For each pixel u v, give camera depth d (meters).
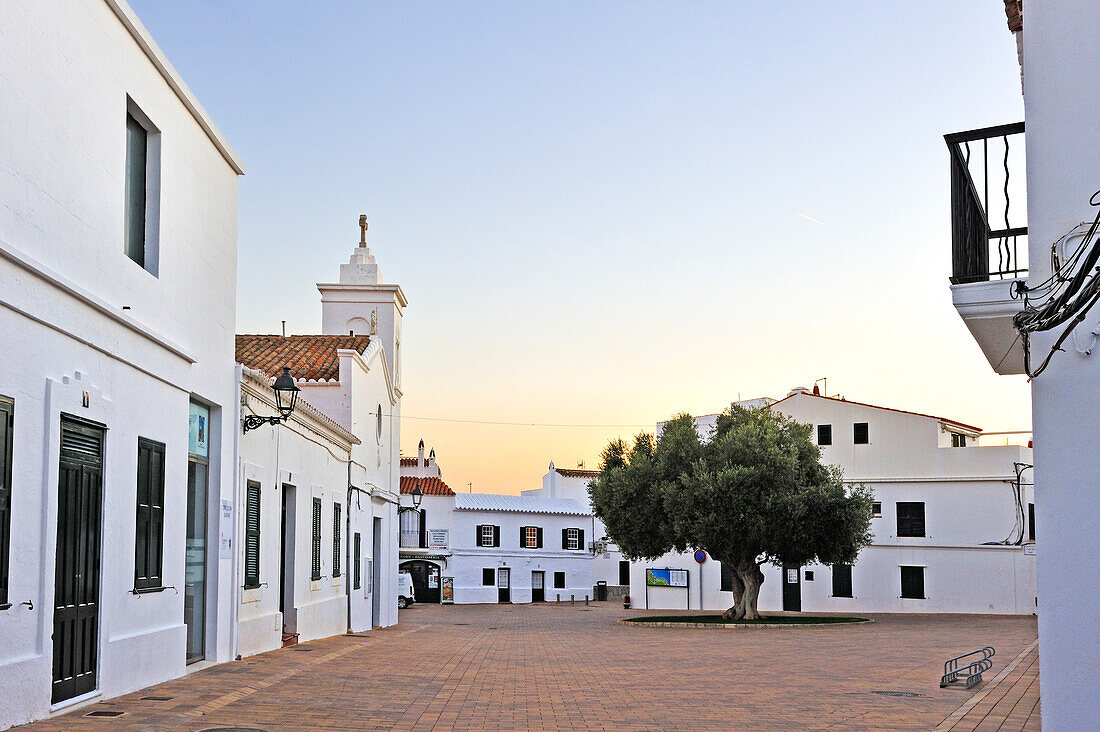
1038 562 7.54
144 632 11.88
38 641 9.21
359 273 32.94
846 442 45.50
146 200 12.52
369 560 27.86
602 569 68.38
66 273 9.91
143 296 11.96
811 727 10.20
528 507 65.75
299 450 19.66
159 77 12.48
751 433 35.22
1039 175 7.78
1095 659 7.02
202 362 14.12
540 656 19.67
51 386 9.48
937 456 43.53
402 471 68.25
